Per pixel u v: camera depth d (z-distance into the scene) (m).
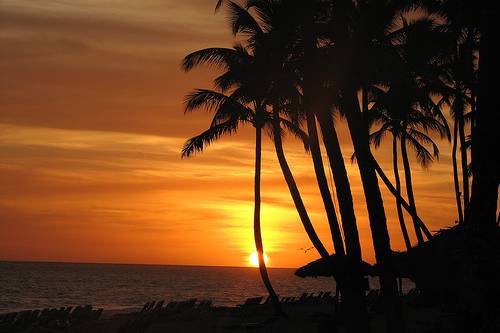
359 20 19.80
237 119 30.00
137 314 32.59
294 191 25.33
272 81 25.23
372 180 17.56
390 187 27.42
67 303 82.88
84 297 94.38
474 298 12.22
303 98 19.97
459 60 30.30
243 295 102.12
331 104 19.28
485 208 14.61
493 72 15.41
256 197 29.94
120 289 117.81
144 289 119.50
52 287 118.75
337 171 18.02
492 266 12.42
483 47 15.67
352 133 18.27
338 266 18.22
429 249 13.61
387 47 21.06
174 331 26.52
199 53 28.55
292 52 21.88
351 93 18.67
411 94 29.02
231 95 28.56
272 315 29.95
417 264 13.51
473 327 12.12
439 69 30.92
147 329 26.67
